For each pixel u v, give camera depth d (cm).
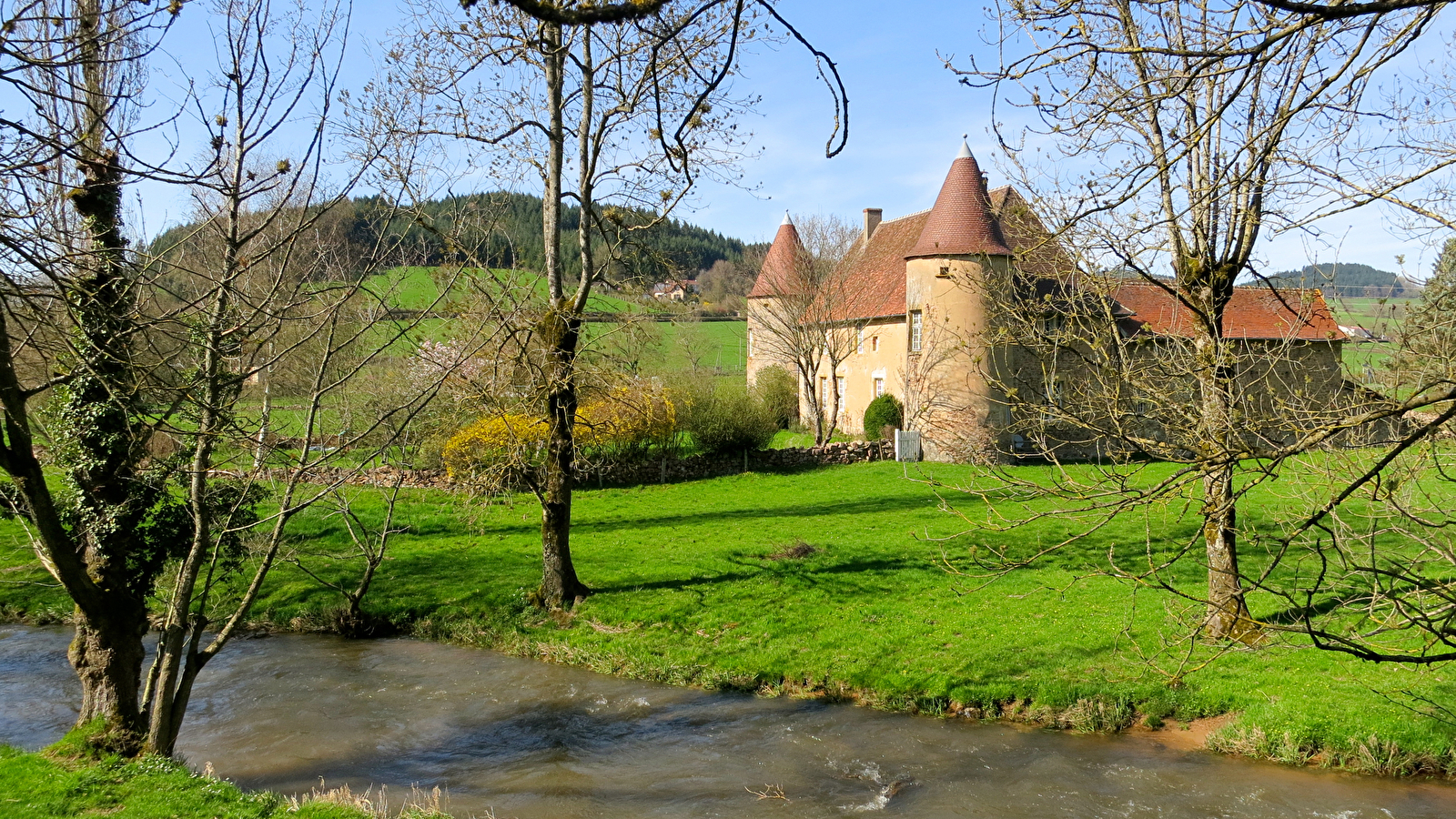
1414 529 625
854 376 4038
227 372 862
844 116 327
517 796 941
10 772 840
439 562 1869
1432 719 959
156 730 894
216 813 768
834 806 905
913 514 2283
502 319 1123
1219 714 1060
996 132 766
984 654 1259
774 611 1492
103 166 504
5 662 1375
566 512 1574
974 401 3041
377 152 887
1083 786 926
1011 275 920
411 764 1030
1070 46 458
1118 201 508
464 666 1377
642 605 1534
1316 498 668
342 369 1391
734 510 2452
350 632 1538
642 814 896
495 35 1337
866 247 4612
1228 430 571
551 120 1476
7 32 492
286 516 922
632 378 1634
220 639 948
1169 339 834
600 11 259
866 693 1209
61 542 845
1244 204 937
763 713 1173
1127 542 1820
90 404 962
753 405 3134
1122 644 1248
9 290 554
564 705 1213
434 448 2481
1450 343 577
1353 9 295
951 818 869
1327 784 906
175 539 1117
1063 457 2995
